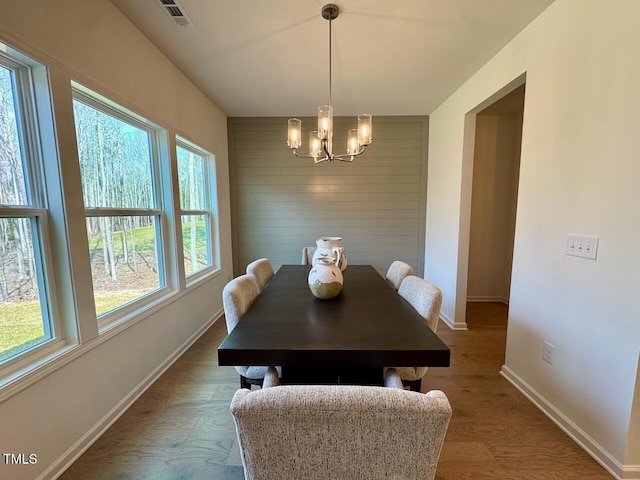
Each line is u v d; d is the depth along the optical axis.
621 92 1.27
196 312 2.80
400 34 1.96
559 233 1.62
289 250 3.91
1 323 1.17
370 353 1.05
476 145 3.72
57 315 1.39
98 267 1.69
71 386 1.38
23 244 1.25
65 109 1.36
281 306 1.54
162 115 2.20
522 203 1.92
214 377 2.10
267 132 3.74
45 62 1.26
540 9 1.70
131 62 1.83
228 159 3.76
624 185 1.27
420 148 3.72
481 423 1.64
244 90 2.89
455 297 2.98
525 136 1.89
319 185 3.82
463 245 2.92
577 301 1.51
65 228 1.37
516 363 1.99
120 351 1.73
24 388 1.16
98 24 1.55
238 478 1.30
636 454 1.28
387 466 0.68
